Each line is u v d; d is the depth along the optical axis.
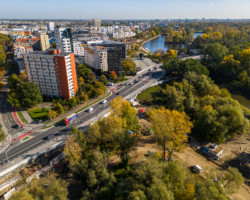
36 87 131.38
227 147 102.94
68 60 135.12
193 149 101.50
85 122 116.44
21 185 75.38
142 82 188.00
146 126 121.31
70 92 142.00
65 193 60.88
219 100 122.38
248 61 193.38
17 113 125.88
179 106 124.06
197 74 179.75
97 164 72.44
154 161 64.75
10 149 92.44
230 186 64.31
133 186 58.12
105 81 171.88
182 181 58.66
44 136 102.88
